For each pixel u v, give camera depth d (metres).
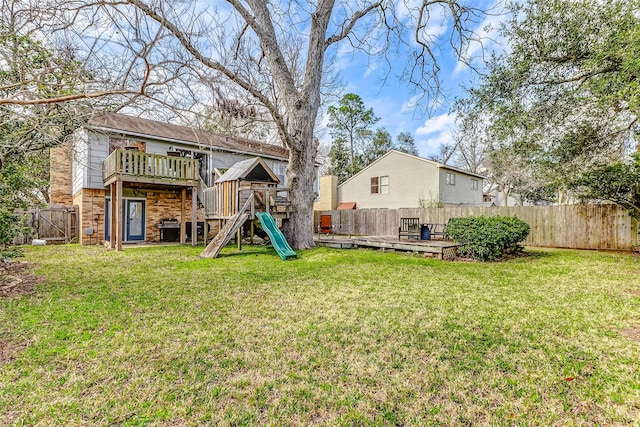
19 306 3.80
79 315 3.49
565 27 7.53
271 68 9.03
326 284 4.99
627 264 6.90
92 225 11.09
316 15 8.68
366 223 16.12
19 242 11.01
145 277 5.53
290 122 9.23
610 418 1.81
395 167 19.11
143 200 12.41
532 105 8.62
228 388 2.09
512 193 26.78
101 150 11.16
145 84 3.68
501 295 4.34
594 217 9.80
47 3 3.61
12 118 4.39
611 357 2.52
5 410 1.85
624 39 5.81
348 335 2.95
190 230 13.23
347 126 28.23
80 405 1.90
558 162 9.62
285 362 2.43
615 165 8.16
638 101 4.96
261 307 3.80
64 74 3.73
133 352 2.59
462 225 7.92
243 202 9.33
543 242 10.65
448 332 3.02
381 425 1.75
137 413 1.84
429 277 5.53
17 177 5.72
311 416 1.82
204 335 2.94
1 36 3.55
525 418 1.81
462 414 1.85
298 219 9.52
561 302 4.01
